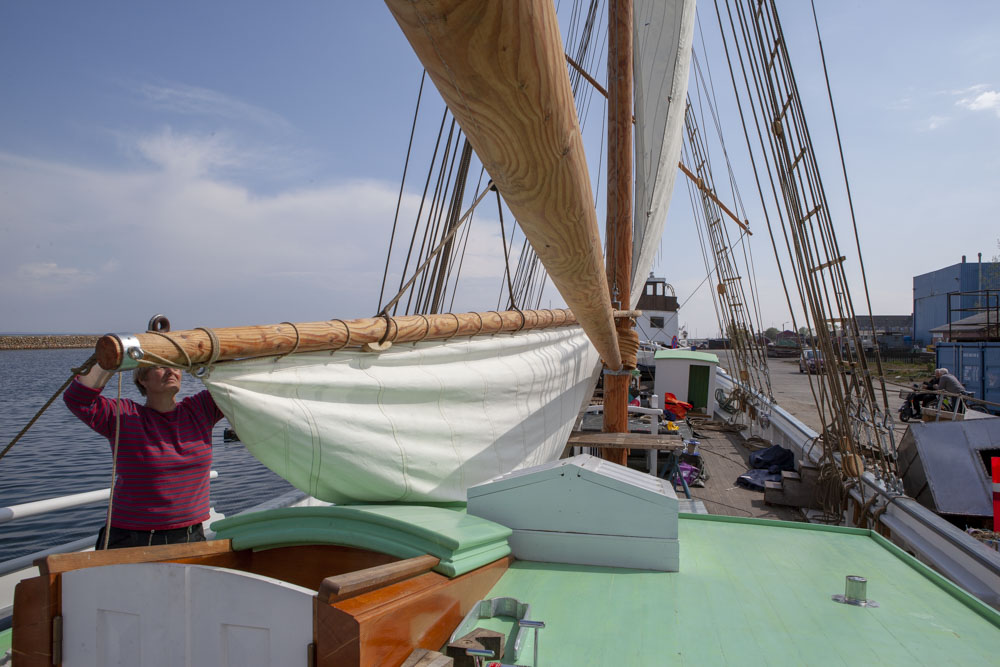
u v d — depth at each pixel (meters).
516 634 2.16
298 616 1.56
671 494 2.91
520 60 0.71
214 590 1.63
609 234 5.68
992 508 5.40
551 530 2.93
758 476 7.46
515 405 3.74
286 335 2.19
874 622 2.33
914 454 5.98
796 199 7.05
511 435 3.59
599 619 2.31
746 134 7.76
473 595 2.36
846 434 6.37
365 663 1.51
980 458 5.68
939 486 5.60
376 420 2.67
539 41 0.70
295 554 2.43
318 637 1.53
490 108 0.81
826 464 6.29
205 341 1.85
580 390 5.18
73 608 1.75
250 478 12.05
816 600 2.54
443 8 0.61
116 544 2.68
